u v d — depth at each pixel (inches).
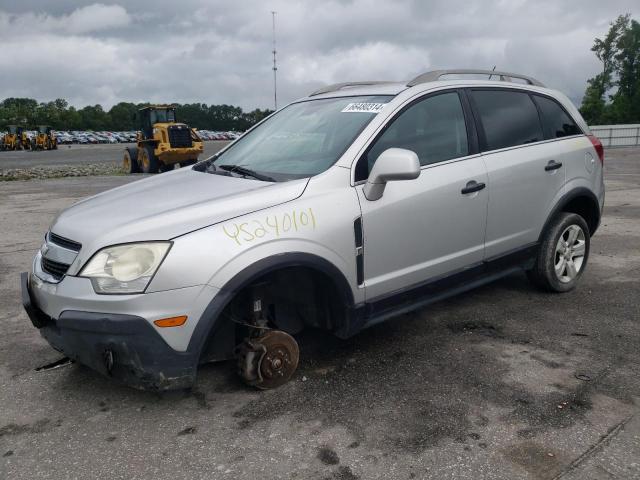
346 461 103.5
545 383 131.1
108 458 106.4
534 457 103.3
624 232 295.3
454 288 158.2
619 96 2600.9
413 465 101.7
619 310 177.5
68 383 136.8
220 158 167.2
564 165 184.1
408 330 164.6
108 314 109.0
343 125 147.4
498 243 166.4
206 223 115.3
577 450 105.2
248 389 131.0
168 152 858.8
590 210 201.3
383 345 154.1
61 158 1503.4
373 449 106.9
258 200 122.7
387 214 136.3
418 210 142.3
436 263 149.9
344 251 129.0
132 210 124.7
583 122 201.8
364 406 122.3
